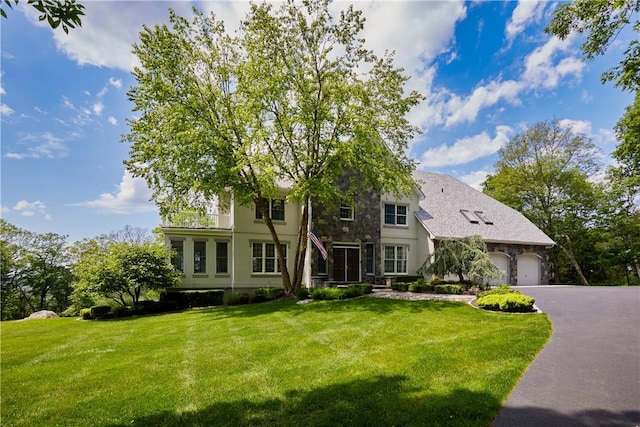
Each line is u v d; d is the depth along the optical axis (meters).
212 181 15.19
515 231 24.62
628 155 24.30
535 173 32.38
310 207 19.72
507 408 4.25
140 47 15.31
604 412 4.08
